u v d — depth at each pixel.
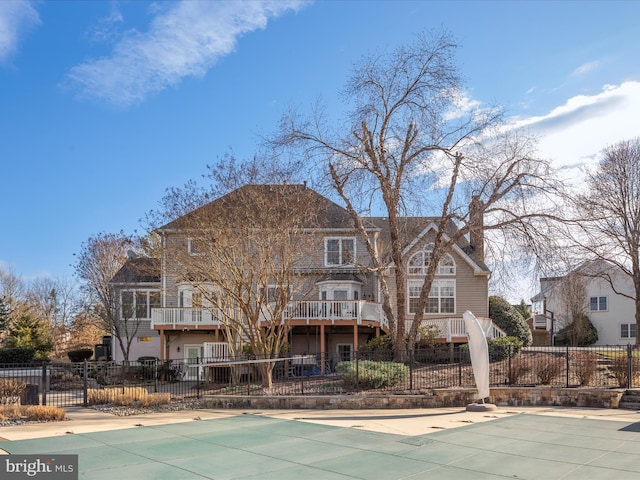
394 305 33.47
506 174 23.47
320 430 13.15
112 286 35.94
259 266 22.42
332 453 10.71
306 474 9.18
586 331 47.72
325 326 31.30
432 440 11.94
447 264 33.94
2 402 18.80
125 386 21.48
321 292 32.25
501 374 21.42
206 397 18.11
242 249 21.88
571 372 20.62
